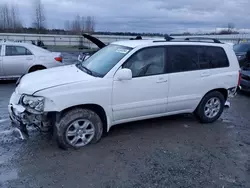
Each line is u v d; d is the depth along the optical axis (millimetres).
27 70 7926
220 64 4703
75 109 3498
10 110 3582
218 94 4793
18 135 3811
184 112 4570
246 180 2994
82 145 3646
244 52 11398
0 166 3084
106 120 3758
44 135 4016
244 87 7406
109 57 4094
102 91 3541
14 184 2750
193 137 4207
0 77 7699
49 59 8211
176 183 2881
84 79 3531
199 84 4457
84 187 2744
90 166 3164
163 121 4918
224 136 4309
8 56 7652
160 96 4090
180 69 4250
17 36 28859
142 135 4195
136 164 3256
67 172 3014
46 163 3193
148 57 3963
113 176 2969
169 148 3754
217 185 2869
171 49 4180
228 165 3322
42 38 29531
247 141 4145
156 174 3045
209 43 4637
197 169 3193
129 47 3990
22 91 3420
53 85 3336
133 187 2781
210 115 4852
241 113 5730
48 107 3234
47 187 2723
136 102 3889
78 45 29641
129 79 3629
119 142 3885
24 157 3320
